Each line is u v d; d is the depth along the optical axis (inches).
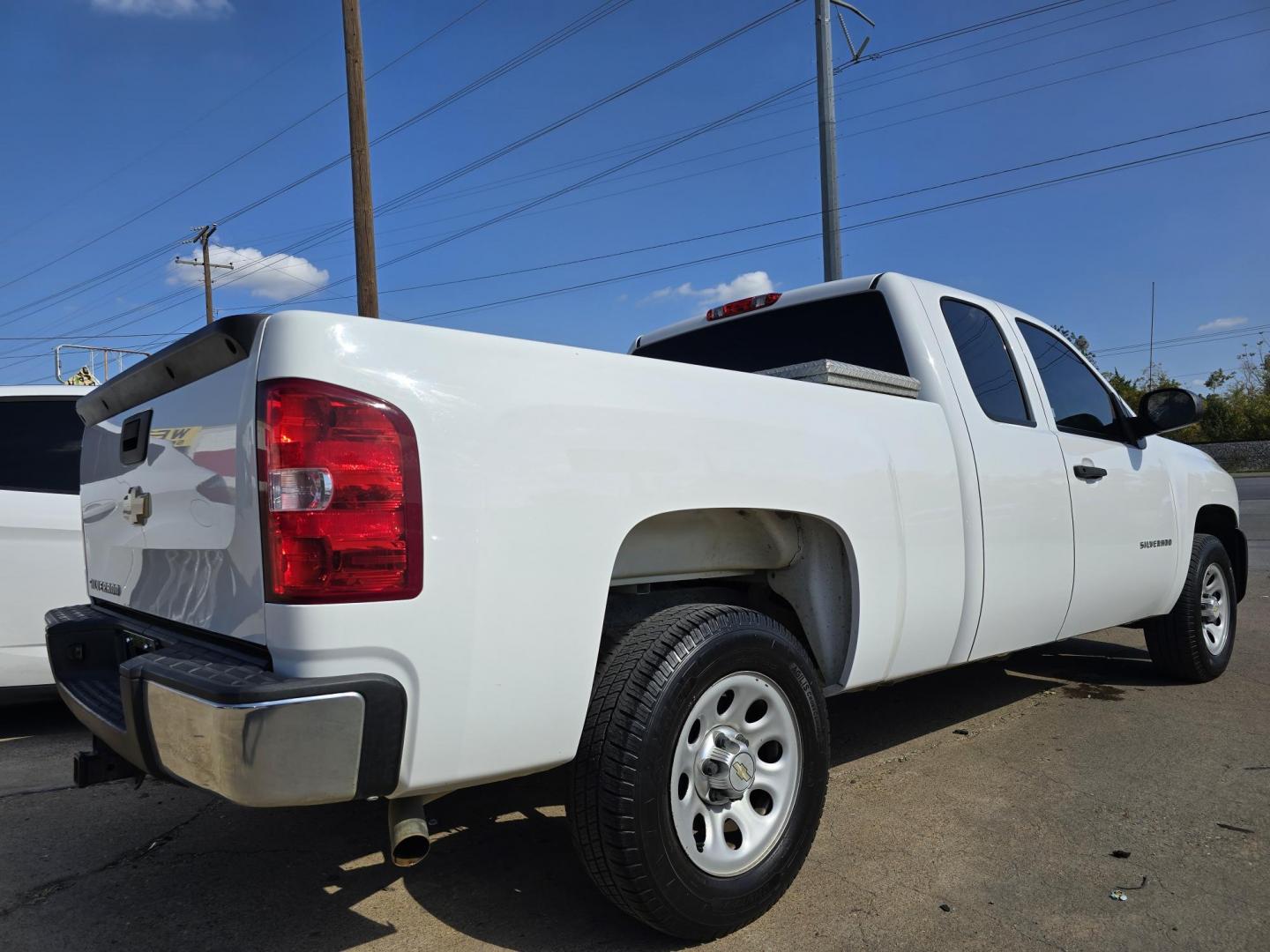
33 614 175.0
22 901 110.2
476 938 100.1
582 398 92.3
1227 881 113.7
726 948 97.9
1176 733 174.9
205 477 89.0
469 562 82.2
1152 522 192.1
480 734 83.4
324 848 125.4
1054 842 125.4
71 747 177.6
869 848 123.4
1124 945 99.1
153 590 103.5
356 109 489.7
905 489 129.8
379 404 78.7
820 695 111.3
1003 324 169.9
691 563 114.4
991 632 148.1
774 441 110.9
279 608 76.2
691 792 97.7
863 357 154.6
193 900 110.0
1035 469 157.5
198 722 75.7
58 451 183.3
